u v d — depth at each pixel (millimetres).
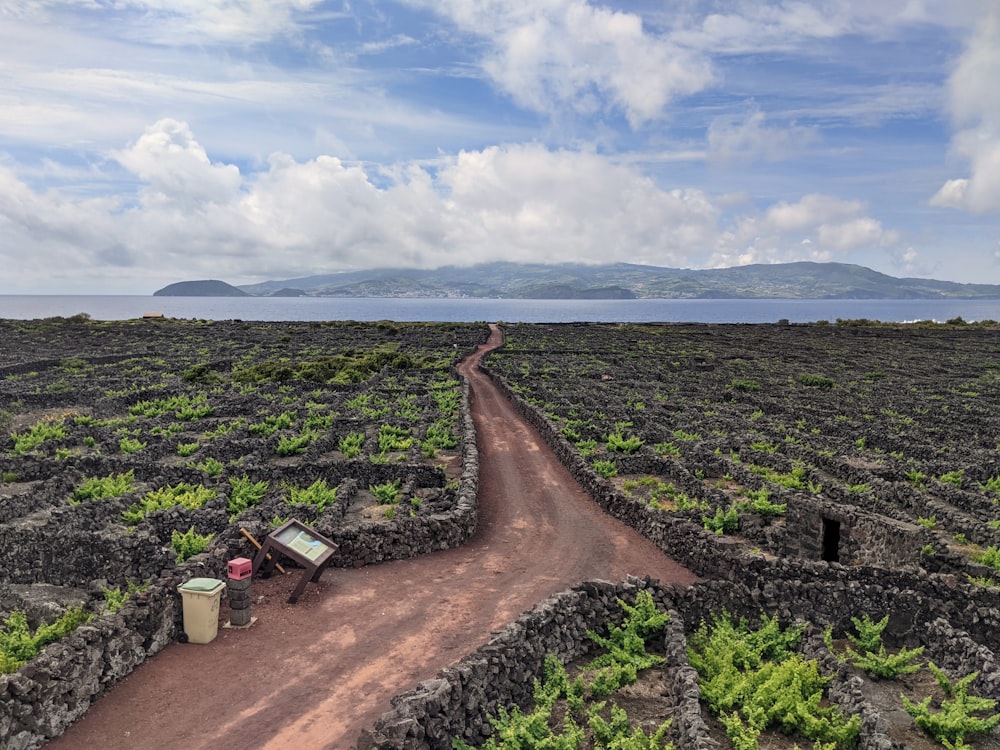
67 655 12227
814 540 23312
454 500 25391
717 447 34688
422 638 15695
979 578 19406
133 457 30141
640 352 88500
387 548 20672
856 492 26859
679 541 21656
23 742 11188
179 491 26312
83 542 19594
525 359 79188
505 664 13844
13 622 15883
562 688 14344
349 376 60438
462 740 12164
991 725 12859
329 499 25422
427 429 37938
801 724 13078
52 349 80812
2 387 49281
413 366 69500
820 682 14422
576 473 31219
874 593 17250
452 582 19188
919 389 60125
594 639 16297
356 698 13172
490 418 44875
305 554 17875
